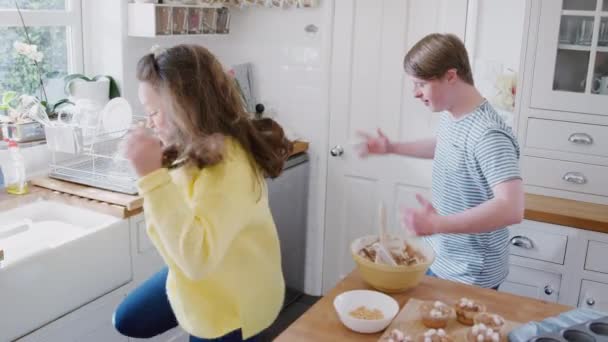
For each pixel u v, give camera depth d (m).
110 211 2.32
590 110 2.56
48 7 2.81
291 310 3.45
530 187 2.75
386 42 3.13
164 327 1.73
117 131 2.53
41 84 2.79
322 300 1.56
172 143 1.37
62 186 2.48
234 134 1.37
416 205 3.24
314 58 3.32
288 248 3.38
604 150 2.58
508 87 2.81
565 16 2.53
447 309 1.42
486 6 2.88
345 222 3.45
